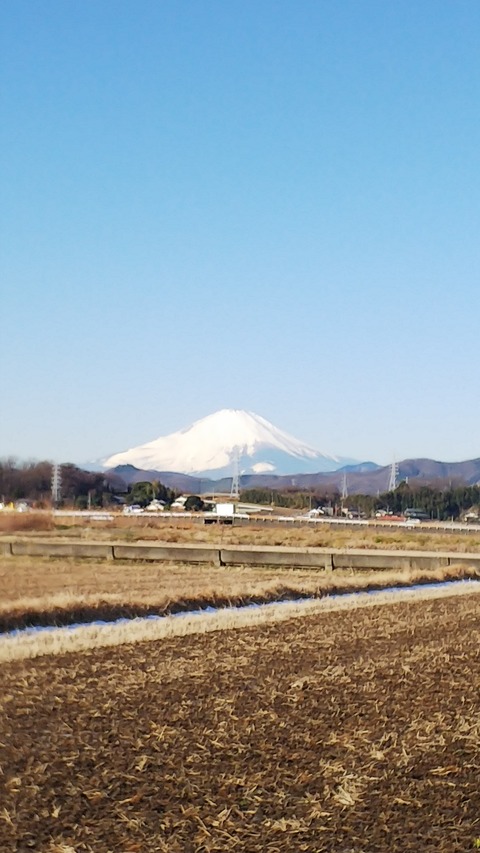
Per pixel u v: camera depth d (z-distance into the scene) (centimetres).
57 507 12519
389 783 986
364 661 1745
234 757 1073
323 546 5153
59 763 1034
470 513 15662
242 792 949
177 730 1188
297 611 2516
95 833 833
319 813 883
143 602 2456
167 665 1647
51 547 4216
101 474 16475
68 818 867
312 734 1184
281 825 853
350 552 4084
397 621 2347
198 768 1027
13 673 1557
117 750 1094
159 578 3322
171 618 2303
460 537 6738
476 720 1277
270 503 18075
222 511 9462
